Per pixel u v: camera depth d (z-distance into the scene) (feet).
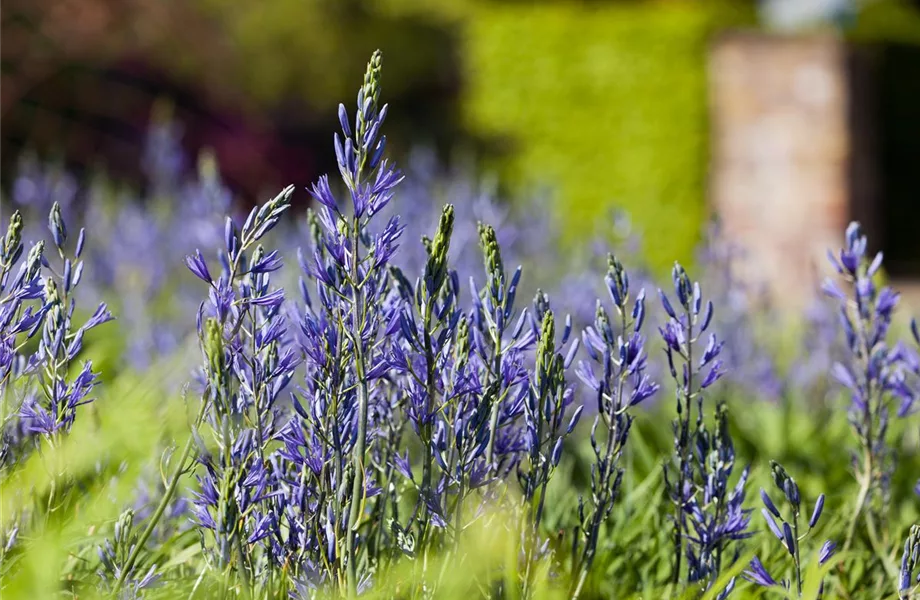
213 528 5.51
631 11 43.27
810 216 39.86
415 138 50.06
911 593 5.78
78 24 44.45
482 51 45.85
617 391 5.92
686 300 6.15
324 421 5.54
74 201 22.74
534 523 5.60
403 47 53.01
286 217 20.31
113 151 45.03
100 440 7.11
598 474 5.86
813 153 39.86
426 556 5.62
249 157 48.16
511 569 5.45
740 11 45.85
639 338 5.94
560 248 20.20
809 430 12.39
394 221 5.41
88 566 6.59
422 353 5.51
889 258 60.80
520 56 44.83
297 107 51.39
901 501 9.64
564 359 5.89
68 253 18.62
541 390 5.54
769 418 12.86
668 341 6.17
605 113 43.27
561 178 44.16
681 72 41.65
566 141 44.09
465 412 5.79
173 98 48.26
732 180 41.29
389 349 5.83
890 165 62.34
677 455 6.28
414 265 13.23
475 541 5.56
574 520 7.66
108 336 15.44
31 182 19.83
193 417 7.39
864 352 7.63
